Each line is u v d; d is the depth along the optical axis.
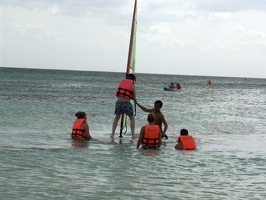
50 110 25.62
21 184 7.68
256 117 27.05
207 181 8.66
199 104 38.84
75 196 7.06
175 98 48.06
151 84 108.25
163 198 7.19
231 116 27.08
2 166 9.16
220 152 12.58
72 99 38.41
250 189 8.12
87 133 14.05
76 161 10.13
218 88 96.81
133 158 10.86
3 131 15.38
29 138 13.82
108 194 7.28
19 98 36.12
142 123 20.70
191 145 12.80
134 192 7.50
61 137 14.38
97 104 32.88
